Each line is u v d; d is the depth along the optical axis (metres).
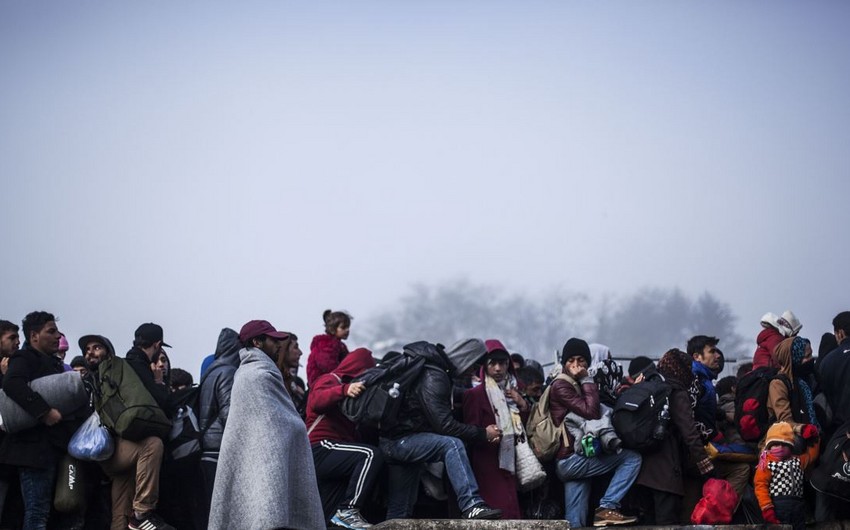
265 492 8.66
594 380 11.01
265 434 8.88
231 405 9.03
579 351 10.66
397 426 10.09
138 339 9.76
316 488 9.06
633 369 11.58
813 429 10.85
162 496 9.81
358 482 9.76
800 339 11.30
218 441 9.47
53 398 9.20
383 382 9.96
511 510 10.27
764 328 12.08
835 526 10.77
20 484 9.25
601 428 10.45
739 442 11.41
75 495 9.22
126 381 9.33
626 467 10.57
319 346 11.21
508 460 10.34
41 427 9.18
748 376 11.23
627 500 10.74
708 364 11.74
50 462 9.20
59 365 9.73
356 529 9.59
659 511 10.56
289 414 9.12
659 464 10.56
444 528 9.62
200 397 9.62
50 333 9.52
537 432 10.59
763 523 10.78
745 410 11.08
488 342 10.76
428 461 10.03
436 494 10.36
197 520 9.86
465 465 9.93
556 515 10.71
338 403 10.04
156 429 9.30
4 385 9.07
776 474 10.66
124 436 9.20
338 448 9.88
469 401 10.52
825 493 10.66
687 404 10.64
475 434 10.07
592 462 10.51
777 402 10.95
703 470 10.62
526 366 11.72
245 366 9.20
